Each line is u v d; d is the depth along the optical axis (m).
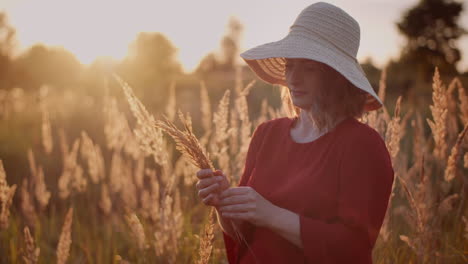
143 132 1.97
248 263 1.53
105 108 3.67
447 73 42.16
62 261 2.01
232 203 1.34
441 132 2.22
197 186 1.41
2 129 8.73
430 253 2.11
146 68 24.55
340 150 1.36
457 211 2.43
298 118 1.64
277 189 1.48
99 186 4.06
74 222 3.58
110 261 3.02
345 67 1.38
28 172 5.55
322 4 1.52
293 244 1.41
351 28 1.49
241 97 2.74
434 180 2.58
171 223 2.20
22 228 3.32
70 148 6.55
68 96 13.65
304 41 1.44
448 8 44.78
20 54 17.72
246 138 2.75
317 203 1.35
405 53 45.62
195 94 16.11
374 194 1.28
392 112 5.39
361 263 1.27
